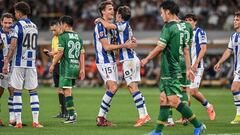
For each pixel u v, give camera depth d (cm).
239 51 3831
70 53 3778
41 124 3741
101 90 8525
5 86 3684
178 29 2900
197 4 11006
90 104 5722
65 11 11438
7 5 8744
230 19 10612
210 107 4009
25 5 3525
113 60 3638
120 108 5172
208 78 9581
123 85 9450
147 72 9844
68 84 3806
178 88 2914
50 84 10000
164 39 2870
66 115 4253
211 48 9775
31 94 3559
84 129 3431
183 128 3488
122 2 6838
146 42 9794
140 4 11269
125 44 3597
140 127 3550
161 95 2942
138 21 11006
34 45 3538
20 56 3488
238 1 10819
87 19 11244
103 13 3622
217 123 3847
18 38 3472
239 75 3831
